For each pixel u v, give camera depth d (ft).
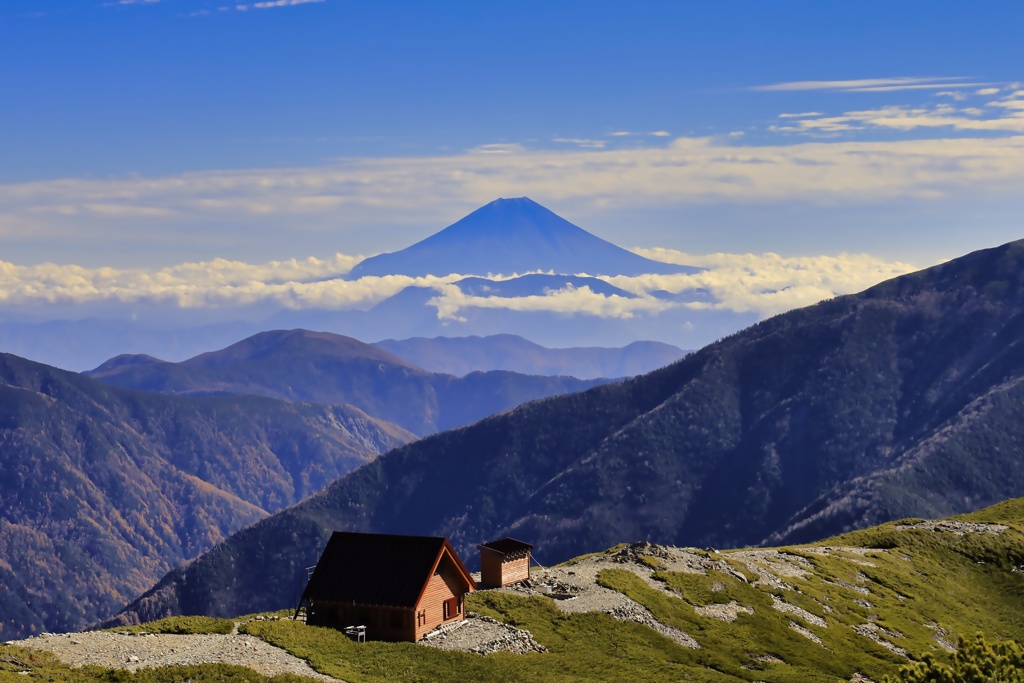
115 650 209.56
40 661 190.60
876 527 536.42
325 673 212.64
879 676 289.74
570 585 321.93
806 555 423.64
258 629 236.84
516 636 263.49
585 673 246.06
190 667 199.52
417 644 245.24
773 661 290.15
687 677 257.96
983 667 179.83
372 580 255.50
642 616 302.04
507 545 323.57
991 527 505.25
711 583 348.18
